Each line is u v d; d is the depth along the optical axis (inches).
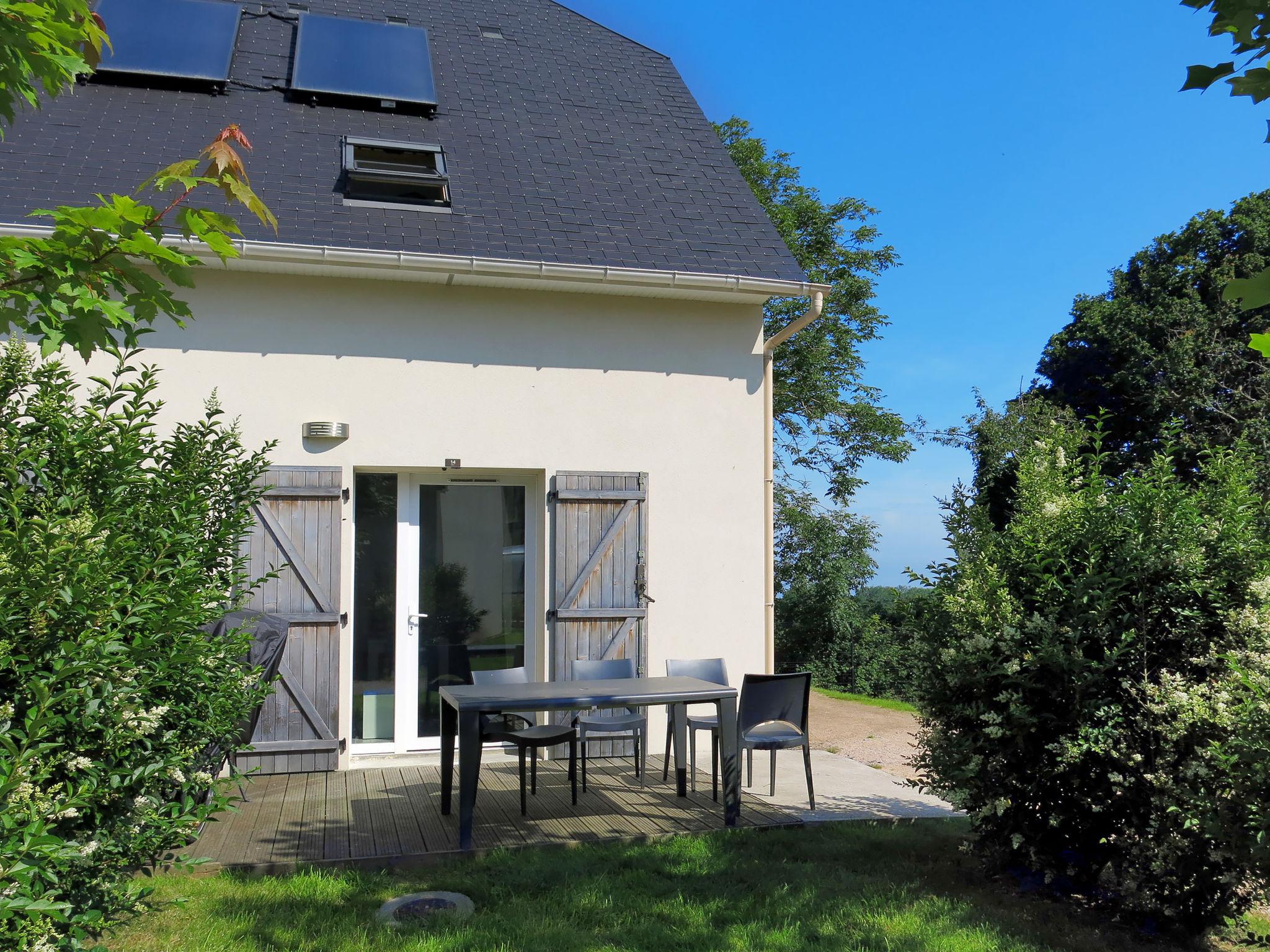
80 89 326.0
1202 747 157.8
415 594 303.6
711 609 316.2
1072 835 183.3
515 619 312.5
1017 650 179.3
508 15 458.0
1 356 146.9
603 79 423.8
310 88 346.6
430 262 280.8
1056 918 173.3
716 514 319.3
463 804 202.7
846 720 404.5
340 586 283.9
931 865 199.9
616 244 313.0
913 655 200.5
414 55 385.1
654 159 374.0
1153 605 174.7
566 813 232.4
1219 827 145.4
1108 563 179.3
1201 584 169.8
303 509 281.6
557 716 296.5
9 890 89.7
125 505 137.4
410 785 261.7
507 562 312.3
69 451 134.3
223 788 251.8
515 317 305.1
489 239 299.7
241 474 167.0
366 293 293.1
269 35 383.6
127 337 120.7
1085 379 792.3
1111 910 177.9
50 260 110.2
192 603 125.9
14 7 104.4
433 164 335.6
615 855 200.1
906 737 359.9
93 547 114.5
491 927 160.4
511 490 313.9
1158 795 161.9
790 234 681.6
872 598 735.1
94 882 119.9
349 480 289.7
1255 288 74.9
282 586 278.2
